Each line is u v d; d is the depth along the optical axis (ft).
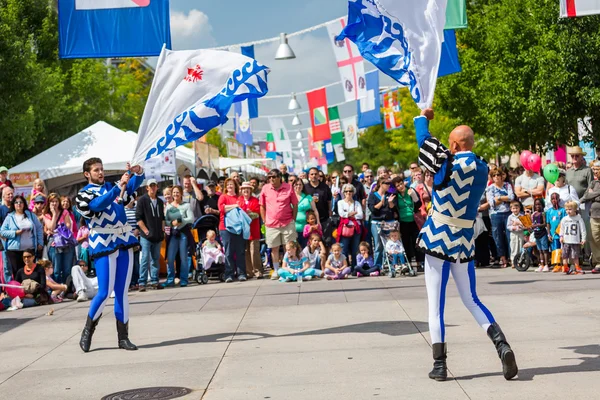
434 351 20.44
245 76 30.71
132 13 41.01
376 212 49.83
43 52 126.11
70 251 48.62
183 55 30.42
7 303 44.21
